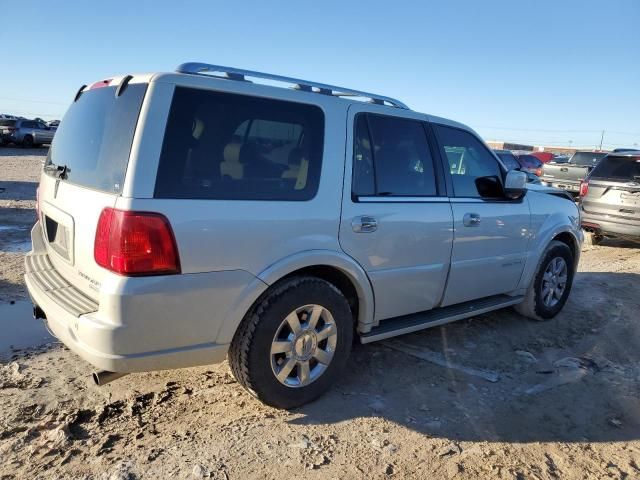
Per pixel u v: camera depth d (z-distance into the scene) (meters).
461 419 3.46
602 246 10.45
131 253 2.64
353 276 3.54
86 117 3.38
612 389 3.98
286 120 3.26
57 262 3.41
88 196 2.93
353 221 3.47
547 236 5.16
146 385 3.68
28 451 2.87
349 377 3.96
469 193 4.43
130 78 3.01
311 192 3.30
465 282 4.42
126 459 2.84
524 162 19.91
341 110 3.55
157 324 2.76
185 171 2.82
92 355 2.72
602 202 9.66
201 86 2.94
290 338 3.29
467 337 4.91
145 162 2.70
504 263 4.76
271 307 3.14
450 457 3.04
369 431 3.25
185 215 2.78
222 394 3.60
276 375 3.26
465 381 4.01
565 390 3.94
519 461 3.03
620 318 5.67
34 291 3.29
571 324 5.42
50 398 3.42
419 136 4.09
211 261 2.87
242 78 3.31
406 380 3.97
